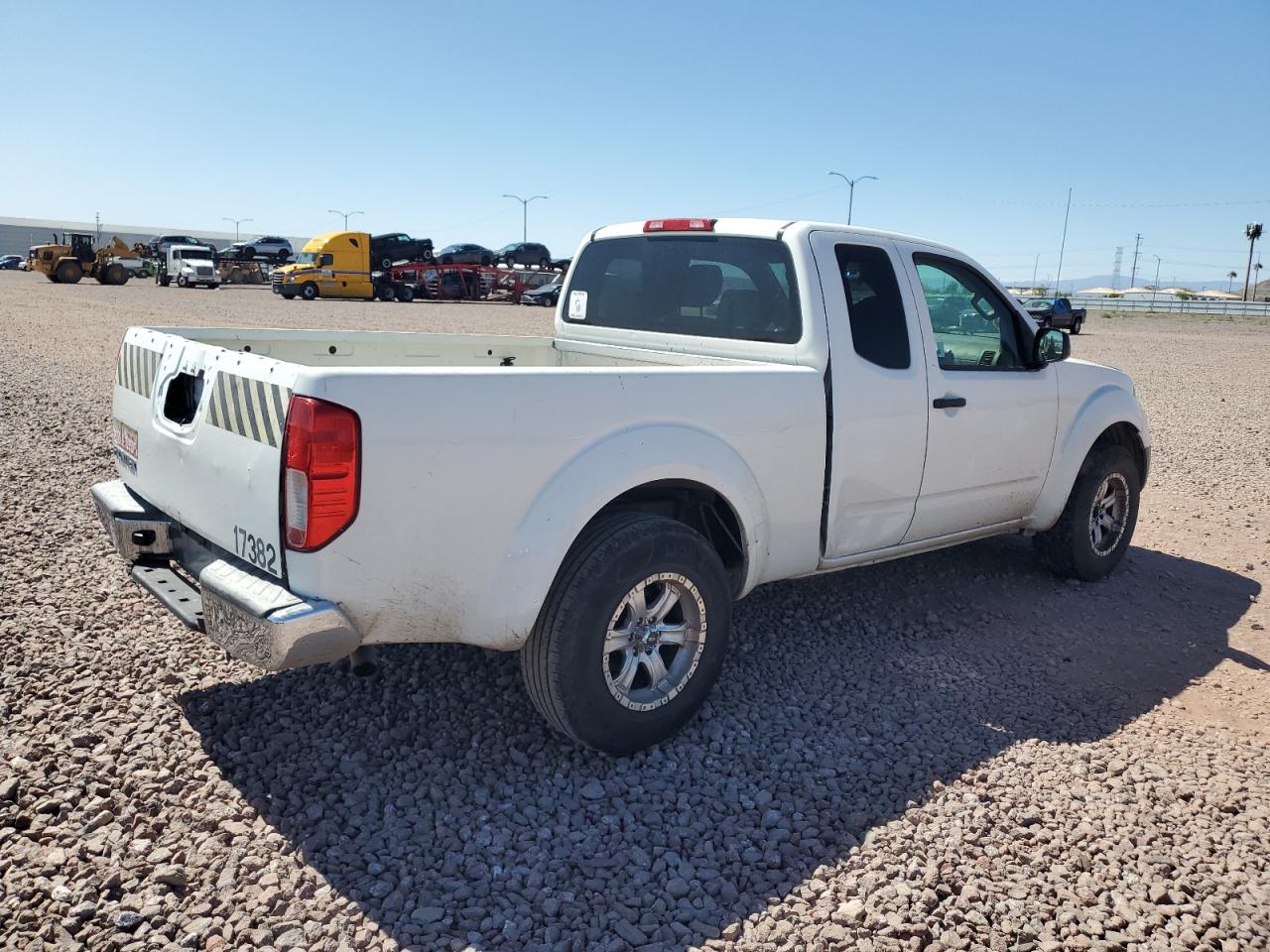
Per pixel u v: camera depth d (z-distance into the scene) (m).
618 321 5.00
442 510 2.89
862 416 4.08
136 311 26.86
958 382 4.54
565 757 3.40
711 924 2.59
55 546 5.32
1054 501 5.25
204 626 3.02
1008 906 2.68
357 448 2.72
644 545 3.23
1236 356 25.08
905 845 2.95
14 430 8.61
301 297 41.50
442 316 30.89
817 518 4.02
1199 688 4.24
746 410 3.64
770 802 3.18
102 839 2.77
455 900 2.62
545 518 3.06
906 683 4.17
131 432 3.81
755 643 4.54
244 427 2.93
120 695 3.65
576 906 2.63
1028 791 3.29
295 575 2.78
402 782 3.20
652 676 3.43
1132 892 2.77
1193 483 8.53
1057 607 5.21
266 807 2.99
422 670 4.03
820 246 4.09
